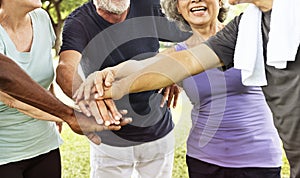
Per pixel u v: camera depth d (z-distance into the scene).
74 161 4.68
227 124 2.32
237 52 1.83
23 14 2.13
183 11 2.23
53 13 8.30
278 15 1.67
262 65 1.81
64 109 1.99
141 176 2.77
